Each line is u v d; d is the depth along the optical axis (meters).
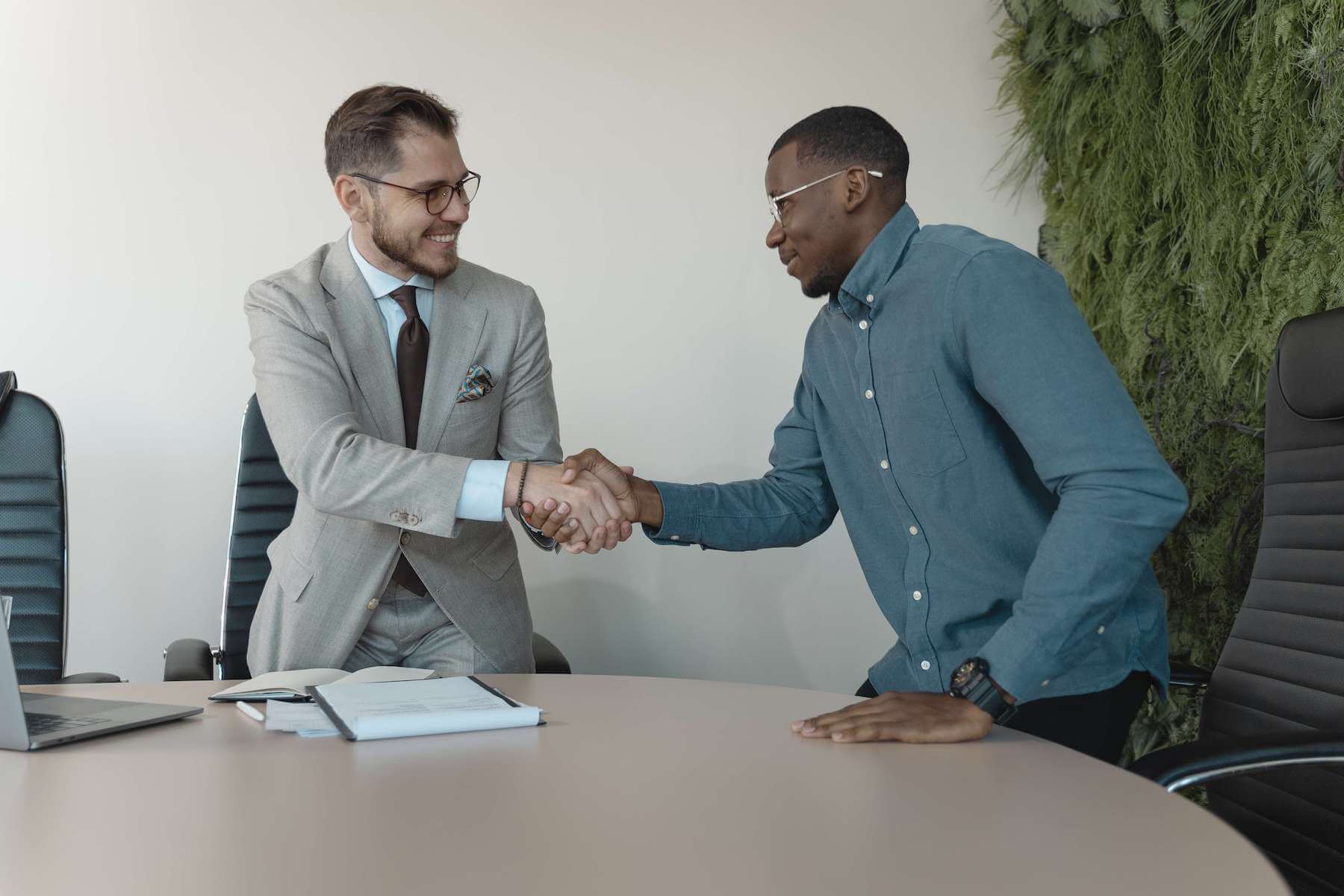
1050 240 3.00
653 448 2.93
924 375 1.58
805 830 0.81
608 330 2.90
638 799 0.90
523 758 1.05
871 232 1.68
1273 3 2.23
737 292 2.97
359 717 1.15
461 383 1.95
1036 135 2.93
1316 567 1.59
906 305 1.60
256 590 2.33
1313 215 2.20
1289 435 1.67
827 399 1.80
